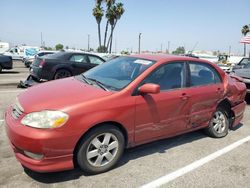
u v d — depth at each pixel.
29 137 3.09
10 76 14.78
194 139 5.14
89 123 3.32
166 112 4.16
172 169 3.90
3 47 36.81
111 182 3.46
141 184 3.46
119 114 3.58
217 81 5.16
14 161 3.84
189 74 4.62
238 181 3.67
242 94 5.66
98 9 40.22
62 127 3.17
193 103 4.57
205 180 3.65
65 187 3.29
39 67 10.21
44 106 3.27
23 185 3.28
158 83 4.11
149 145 4.71
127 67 4.34
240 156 4.48
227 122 5.39
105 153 3.62
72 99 3.42
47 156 3.16
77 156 3.41
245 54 33.97
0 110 6.45
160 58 4.41
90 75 4.57
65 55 10.95
